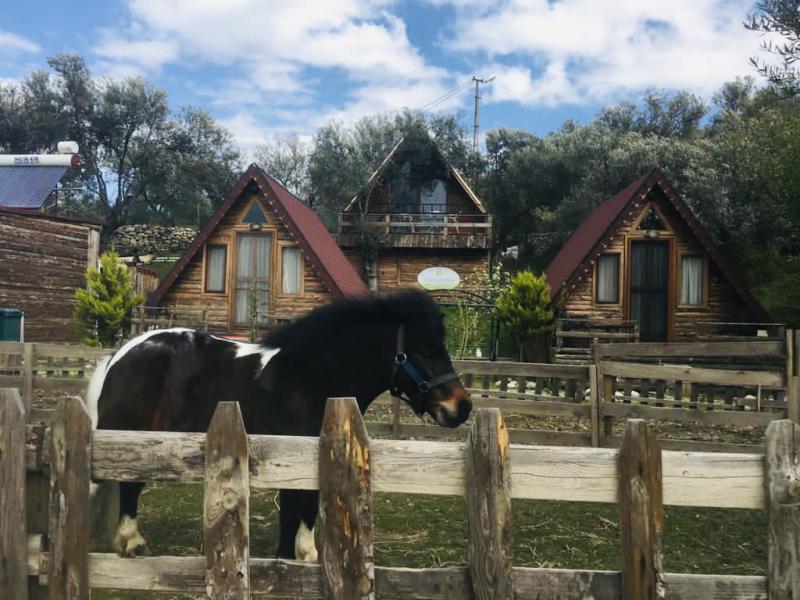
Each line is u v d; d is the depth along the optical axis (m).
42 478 2.82
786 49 11.74
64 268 19.09
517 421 10.15
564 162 32.16
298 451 2.59
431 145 27.14
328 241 22.25
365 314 4.25
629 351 8.80
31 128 38.59
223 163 43.19
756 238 23.50
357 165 34.84
